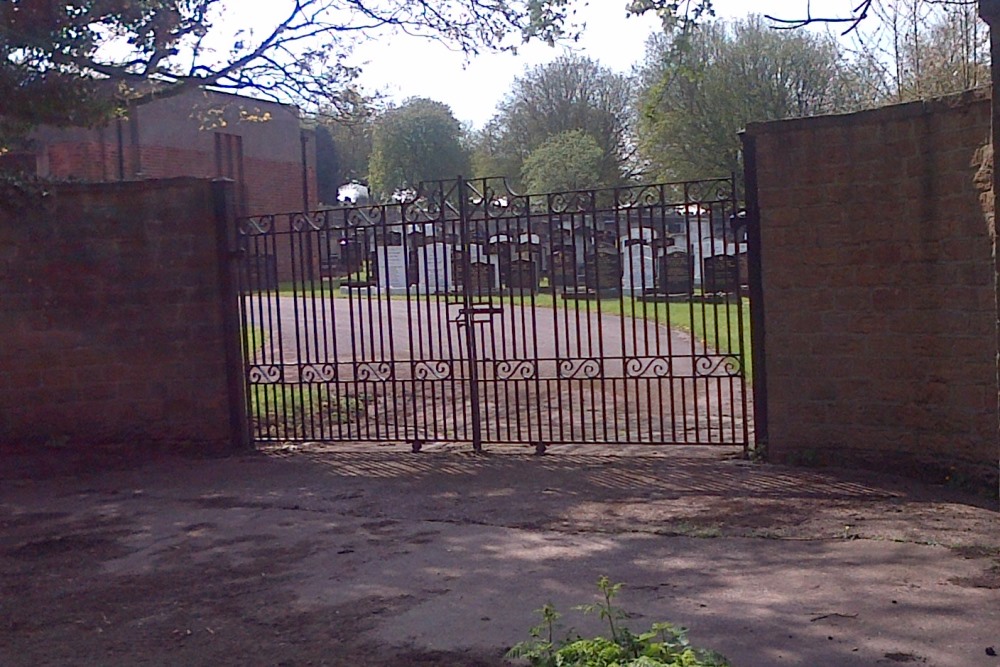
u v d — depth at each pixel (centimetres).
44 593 613
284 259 2802
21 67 914
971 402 729
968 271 724
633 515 722
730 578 571
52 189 1029
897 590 534
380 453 986
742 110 2752
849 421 814
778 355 841
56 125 996
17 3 898
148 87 1069
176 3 995
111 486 900
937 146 745
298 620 540
